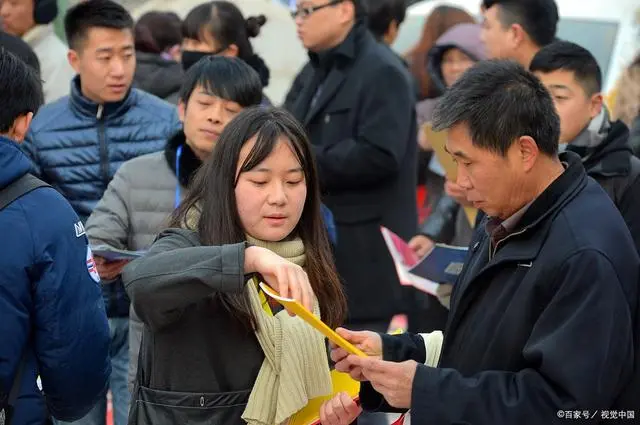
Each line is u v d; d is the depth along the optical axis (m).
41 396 3.44
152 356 3.23
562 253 2.84
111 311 5.05
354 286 6.01
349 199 5.98
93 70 5.21
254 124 3.23
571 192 2.94
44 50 7.05
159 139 5.36
